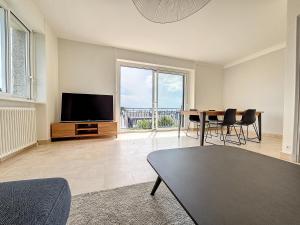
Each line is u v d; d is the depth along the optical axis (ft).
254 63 16.60
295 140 7.60
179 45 14.21
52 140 11.36
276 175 2.97
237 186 2.54
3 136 6.65
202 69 18.75
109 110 13.43
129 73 15.79
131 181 5.34
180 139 12.80
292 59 7.68
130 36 12.54
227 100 19.54
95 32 11.93
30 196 2.04
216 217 1.81
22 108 8.18
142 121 16.72
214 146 5.11
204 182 2.67
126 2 8.93
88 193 4.54
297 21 7.45
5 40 7.66
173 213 3.74
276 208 1.99
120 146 10.17
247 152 4.47
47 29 10.58
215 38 13.12
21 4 7.64
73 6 9.17
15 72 8.81
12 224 1.54
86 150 9.12
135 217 3.59
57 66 12.47
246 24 11.25
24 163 6.91
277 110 14.74
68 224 3.33
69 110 12.10
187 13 6.50
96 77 13.78
